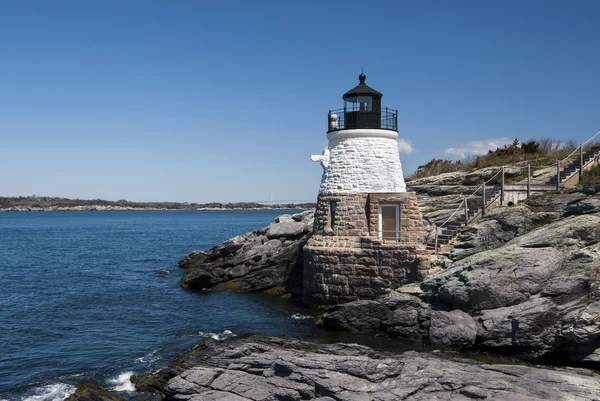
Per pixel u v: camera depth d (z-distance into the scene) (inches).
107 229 4889.3
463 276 836.6
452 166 1795.0
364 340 888.3
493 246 949.2
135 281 1660.9
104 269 1968.5
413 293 909.2
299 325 1017.5
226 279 1451.8
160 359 858.1
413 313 882.8
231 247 1583.4
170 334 1001.5
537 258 797.9
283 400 603.5
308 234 1362.0
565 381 596.4
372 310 922.1
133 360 856.3
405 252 984.9
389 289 1002.1
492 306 802.8
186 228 5118.1
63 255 2491.4
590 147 1263.5
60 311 1221.7
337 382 595.8
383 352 783.1
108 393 687.7
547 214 944.9
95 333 1023.0
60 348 928.9
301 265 1330.0
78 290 1503.4
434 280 893.8
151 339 973.2
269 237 1512.1
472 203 1176.2
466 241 964.6
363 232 1084.5
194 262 1957.4
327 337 916.0
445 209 1257.4
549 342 741.3
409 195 1064.8
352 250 1048.8
